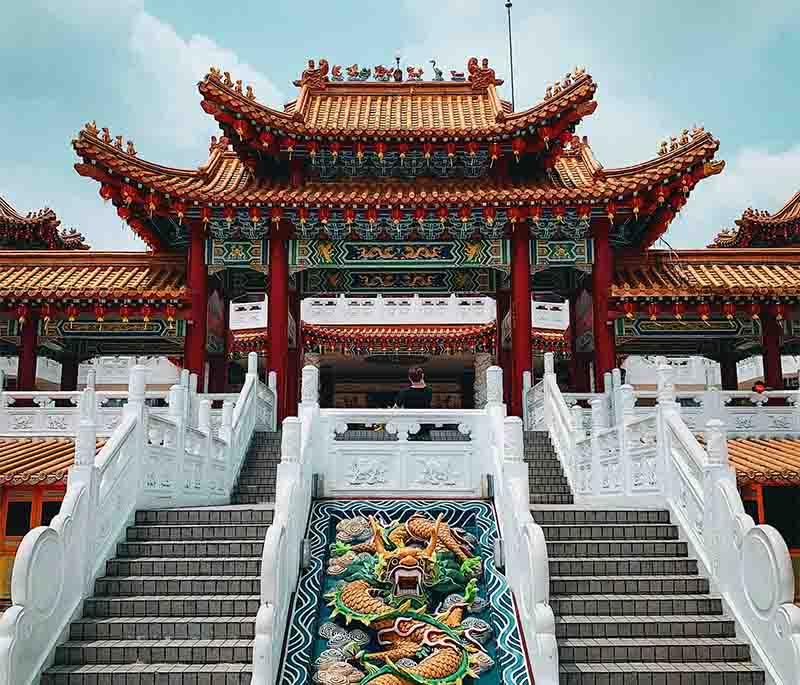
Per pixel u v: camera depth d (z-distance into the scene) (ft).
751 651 31.96
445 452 47.70
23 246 98.43
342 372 126.93
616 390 59.77
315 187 76.43
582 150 85.92
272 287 71.87
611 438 47.37
